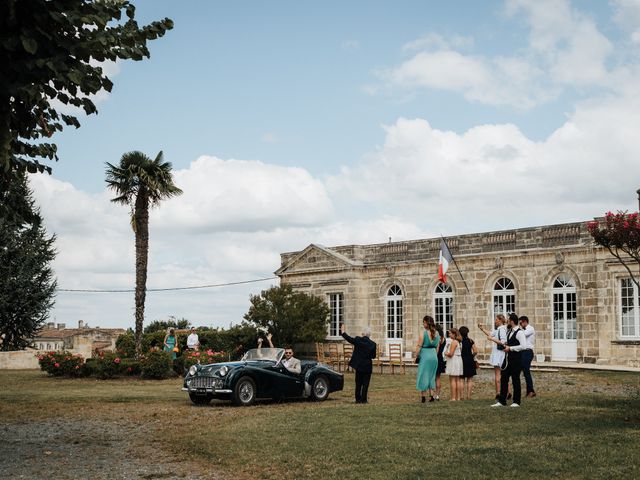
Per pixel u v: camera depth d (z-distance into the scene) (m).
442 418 13.30
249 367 17.52
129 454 10.83
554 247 30.55
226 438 11.72
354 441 10.95
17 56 9.00
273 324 36.59
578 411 14.00
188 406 17.38
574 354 29.72
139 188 32.69
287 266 42.19
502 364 15.31
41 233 39.44
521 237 32.09
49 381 26.16
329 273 39.69
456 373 17.39
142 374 27.08
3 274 38.28
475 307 33.25
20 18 8.87
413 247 36.72
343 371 31.33
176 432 12.95
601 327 28.62
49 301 39.72
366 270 38.38
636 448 9.82
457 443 10.56
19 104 9.66
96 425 14.02
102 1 9.38
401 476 8.66
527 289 31.34
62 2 9.02
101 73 9.42
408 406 15.63
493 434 11.25
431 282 35.44
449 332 18.33
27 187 36.22
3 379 27.12
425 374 16.81
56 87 9.47
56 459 10.45
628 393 18.61
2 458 10.53
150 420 14.75
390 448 10.30
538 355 30.64
